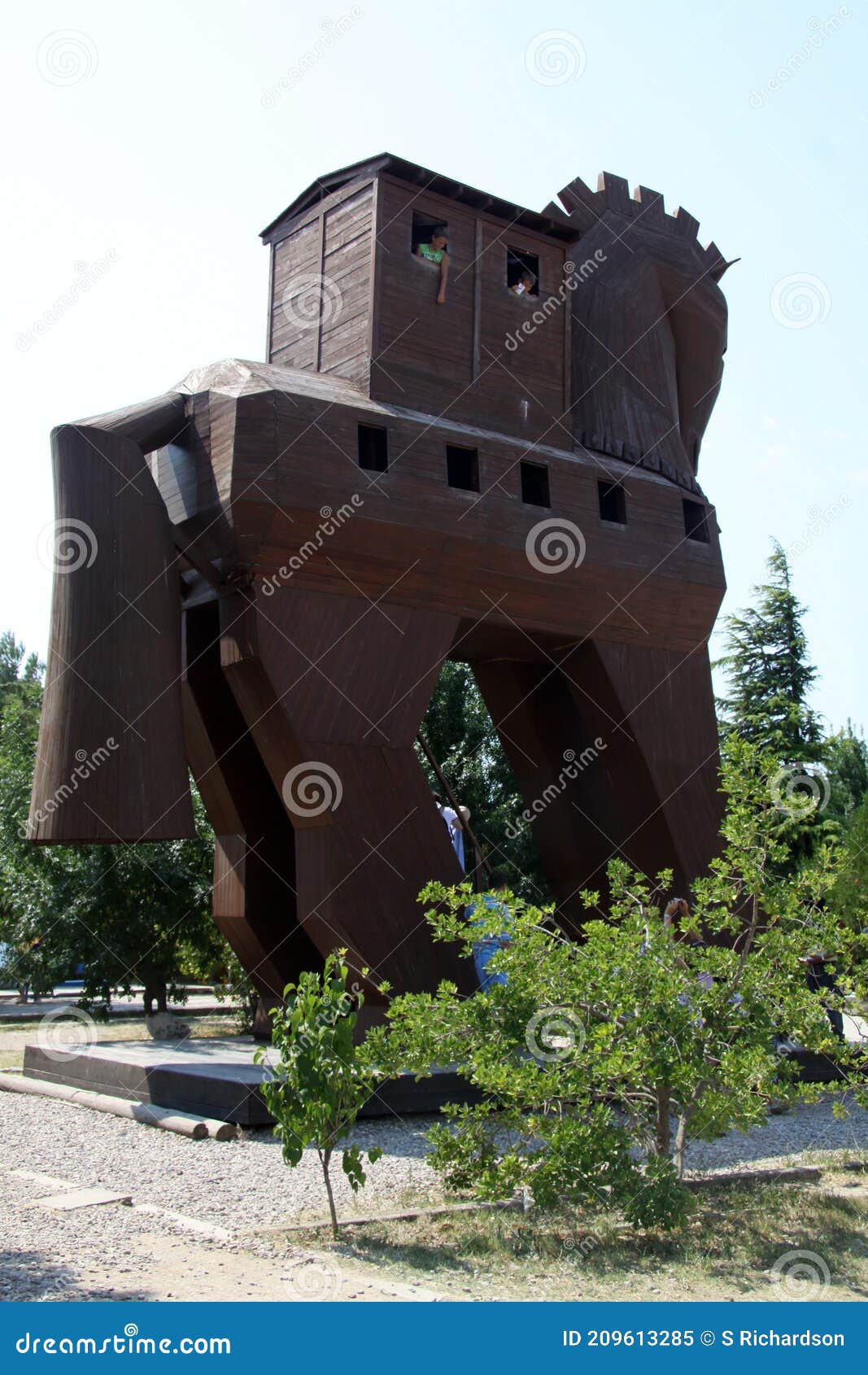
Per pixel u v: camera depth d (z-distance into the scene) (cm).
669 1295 660
